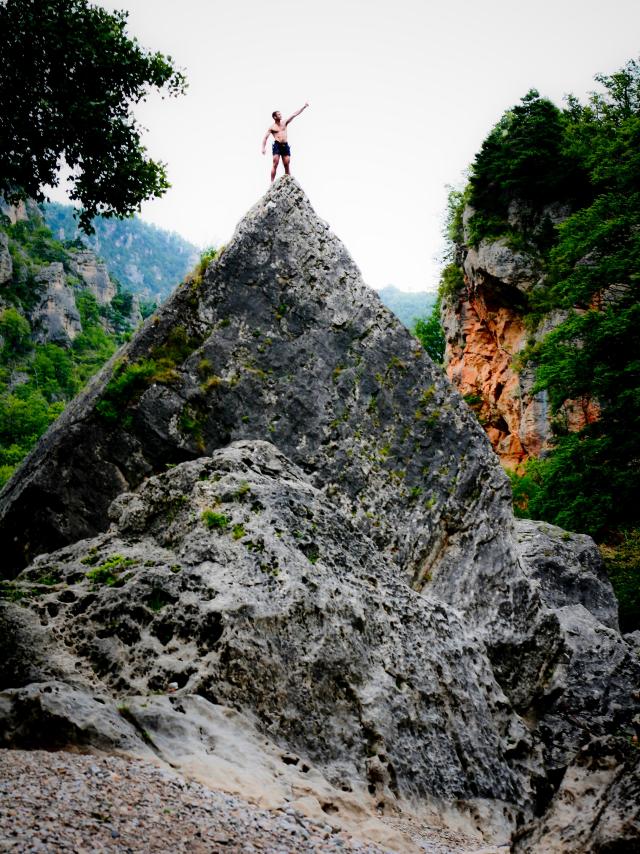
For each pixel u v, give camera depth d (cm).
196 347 1326
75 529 1216
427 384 1387
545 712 1245
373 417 1334
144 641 805
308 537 965
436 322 6034
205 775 597
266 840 486
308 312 1370
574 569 1781
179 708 709
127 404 1266
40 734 587
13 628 782
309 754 771
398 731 852
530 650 1234
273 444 1267
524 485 3206
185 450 1259
